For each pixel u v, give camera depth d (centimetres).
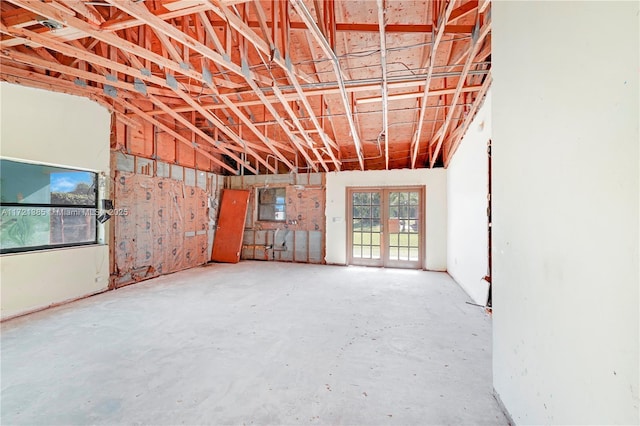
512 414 163
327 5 299
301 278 545
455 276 531
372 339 279
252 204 757
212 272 598
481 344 268
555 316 121
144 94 423
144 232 527
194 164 664
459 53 357
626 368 85
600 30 95
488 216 345
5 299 328
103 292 443
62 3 243
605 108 94
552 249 124
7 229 342
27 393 193
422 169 634
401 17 330
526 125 147
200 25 349
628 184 84
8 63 335
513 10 161
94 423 167
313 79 436
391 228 659
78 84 400
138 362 234
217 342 271
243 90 459
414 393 195
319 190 711
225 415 174
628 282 84
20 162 354
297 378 212
